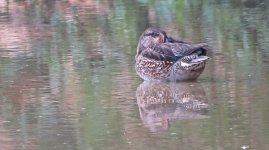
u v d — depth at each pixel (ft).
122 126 37.52
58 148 34.47
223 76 47.32
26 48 56.90
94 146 34.50
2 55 54.49
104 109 40.63
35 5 78.74
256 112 38.93
